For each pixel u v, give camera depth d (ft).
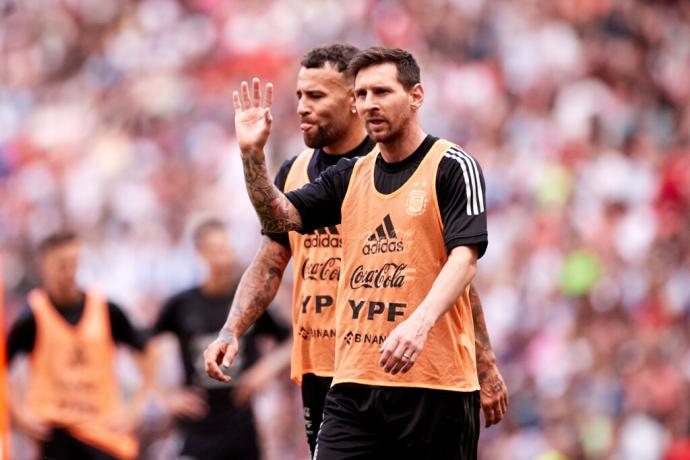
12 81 274.98
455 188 65.87
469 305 69.26
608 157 213.66
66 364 115.85
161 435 152.56
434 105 237.25
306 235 77.30
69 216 229.25
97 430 115.75
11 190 238.89
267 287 76.69
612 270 183.21
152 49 270.87
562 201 202.08
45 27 281.33
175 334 120.67
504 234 195.42
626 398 156.04
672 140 233.55
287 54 261.44
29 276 211.82
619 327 169.27
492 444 155.94
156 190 226.38
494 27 255.70
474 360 68.95
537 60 245.45
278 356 116.57
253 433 119.14
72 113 256.73
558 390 159.94
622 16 258.78
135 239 215.10
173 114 250.98
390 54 66.54
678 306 177.47
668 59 254.47
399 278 66.90
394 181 67.56
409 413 67.10
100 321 116.88
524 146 222.28
